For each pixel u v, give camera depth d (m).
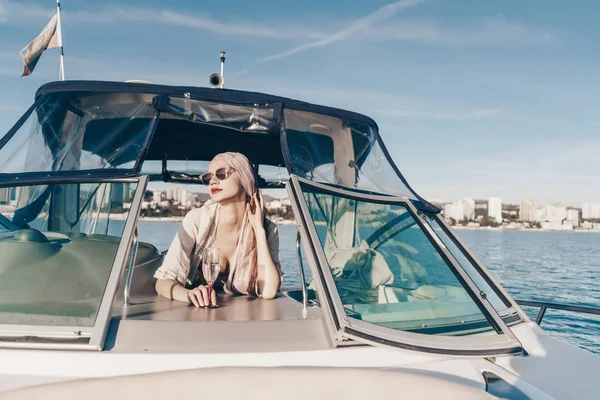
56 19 4.15
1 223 2.33
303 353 1.98
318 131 3.12
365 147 3.22
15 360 1.83
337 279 2.25
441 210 2.95
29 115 2.74
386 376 1.83
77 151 2.67
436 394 1.80
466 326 2.25
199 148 4.31
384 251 2.50
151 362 1.85
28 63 4.20
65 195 2.40
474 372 1.97
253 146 4.23
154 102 2.89
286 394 1.77
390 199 2.71
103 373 1.81
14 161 2.47
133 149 2.54
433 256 2.53
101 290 2.08
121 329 1.99
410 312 2.24
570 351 2.32
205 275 2.45
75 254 2.20
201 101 2.96
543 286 29.16
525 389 1.88
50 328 1.93
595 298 24.50
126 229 2.22
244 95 3.04
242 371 1.79
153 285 2.79
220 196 2.71
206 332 2.02
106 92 2.89
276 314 2.31
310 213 2.41
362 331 2.05
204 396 1.74
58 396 1.68
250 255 2.79
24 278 2.10
